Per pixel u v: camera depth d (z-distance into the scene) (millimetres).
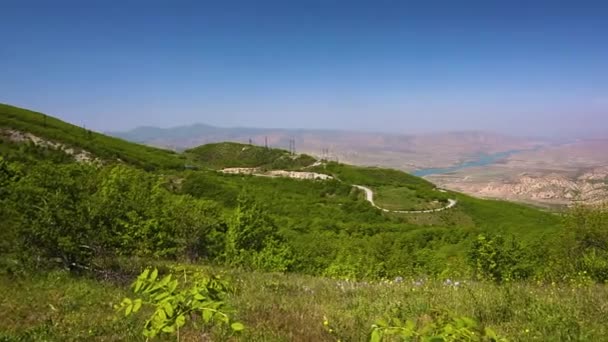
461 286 12609
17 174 17281
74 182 15711
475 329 3115
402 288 12516
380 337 3094
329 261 37906
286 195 123625
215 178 124875
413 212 126625
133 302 3713
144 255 20594
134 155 133375
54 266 15070
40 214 14688
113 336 7895
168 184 107562
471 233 75250
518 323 8164
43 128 117375
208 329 7766
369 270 23516
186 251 30844
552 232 43812
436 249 57562
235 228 34312
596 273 19531
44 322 8836
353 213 115188
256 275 18656
